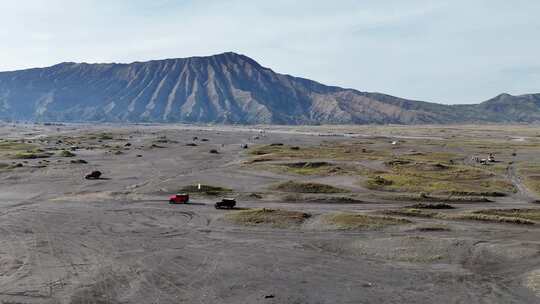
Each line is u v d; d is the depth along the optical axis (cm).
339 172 14500
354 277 5559
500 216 8756
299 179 13375
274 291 5097
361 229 7794
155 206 9656
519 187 12675
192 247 6712
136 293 4991
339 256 6388
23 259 6088
